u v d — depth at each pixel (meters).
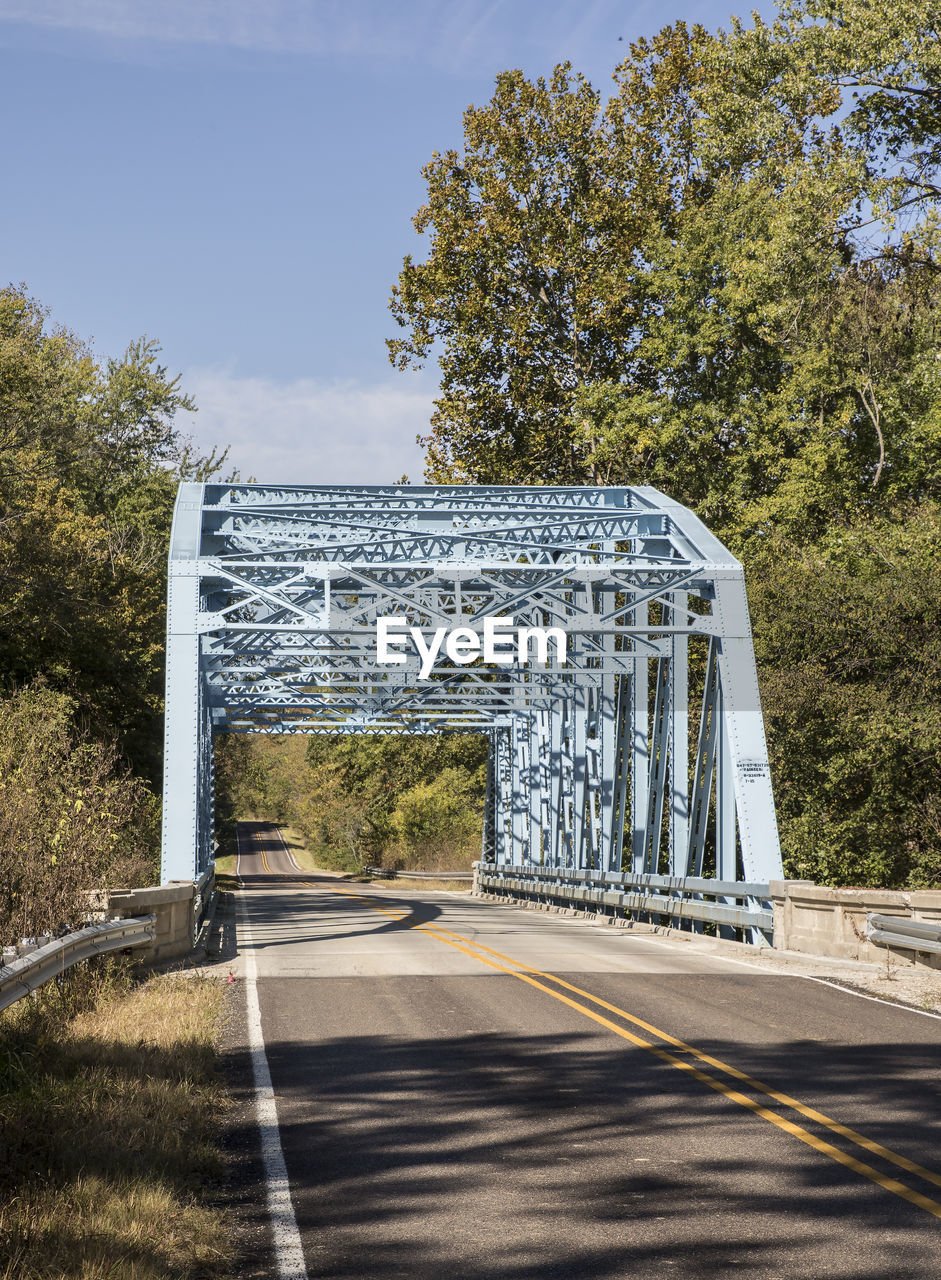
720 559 21.19
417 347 41.47
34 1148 6.41
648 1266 5.22
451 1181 6.43
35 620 34.91
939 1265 5.21
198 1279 5.05
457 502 25.77
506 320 40.72
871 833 25.19
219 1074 8.88
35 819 12.77
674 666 22.81
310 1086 8.59
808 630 27.45
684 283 36.28
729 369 37.09
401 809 68.00
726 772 20.02
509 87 40.00
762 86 30.91
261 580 22.61
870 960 15.15
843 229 29.69
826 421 34.03
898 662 26.16
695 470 37.72
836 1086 8.59
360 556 24.42
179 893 15.48
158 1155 6.48
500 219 38.94
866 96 28.75
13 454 37.31
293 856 107.12
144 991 12.28
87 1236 5.17
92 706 35.50
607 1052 9.78
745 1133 7.35
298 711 37.00
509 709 31.75
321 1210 5.97
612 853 26.59
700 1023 11.10
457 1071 9.07
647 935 21.17
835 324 29.84
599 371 42.25
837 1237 5.57
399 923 23.73
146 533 53.94
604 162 40.12
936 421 30.81
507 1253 5.39
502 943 18.55
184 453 62.28
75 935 11.23
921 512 27.58
